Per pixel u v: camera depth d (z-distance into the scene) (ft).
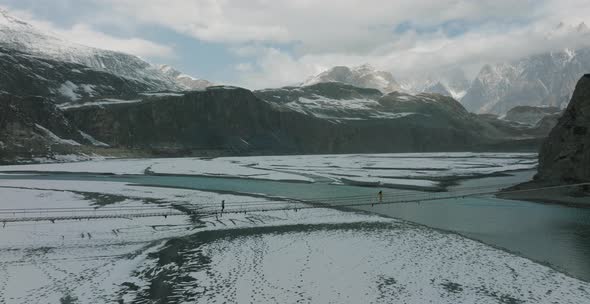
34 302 77.51
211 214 159.74
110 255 106.93
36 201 190.49
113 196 207.92
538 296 79.92
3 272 93.15
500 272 92.58
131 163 452.35
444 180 278.26
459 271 93.56
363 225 140.05
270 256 105.50
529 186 212.84
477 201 188.03
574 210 161.79
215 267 97.35
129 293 82.43
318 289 84.17
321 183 269.64
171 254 107.65
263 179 297.12
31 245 115.14
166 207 175.22
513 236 122.83
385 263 99.45
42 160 444.96
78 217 147.02
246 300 78.89
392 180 279.49
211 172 351.87
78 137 571.69
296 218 152.35
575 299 78.33
